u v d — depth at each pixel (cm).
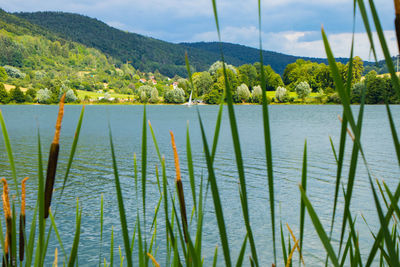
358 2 44
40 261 52
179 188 61
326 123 4384
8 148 58
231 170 1769
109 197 1305
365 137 2891
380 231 57
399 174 1547
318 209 1138
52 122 4988
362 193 1280
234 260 796
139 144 2780
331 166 1789
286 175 1634
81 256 824
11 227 59
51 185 51
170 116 6169
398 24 43
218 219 48
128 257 58
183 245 61
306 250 837
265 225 1016
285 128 3822
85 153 2372
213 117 5819
